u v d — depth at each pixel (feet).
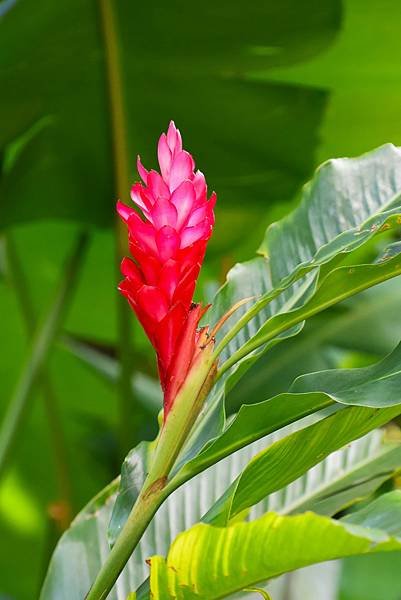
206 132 7.61
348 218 5.18
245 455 5.43
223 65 7.09
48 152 7.72
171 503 5.32
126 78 7.17
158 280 4.51
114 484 5.40
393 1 6.79
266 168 7.84
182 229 4.50
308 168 7.86
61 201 8.10
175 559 4.29
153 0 6.59
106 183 7.98
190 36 6.85
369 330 7.93
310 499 5.30
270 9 6.64
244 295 5.15
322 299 4.58
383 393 4.48
